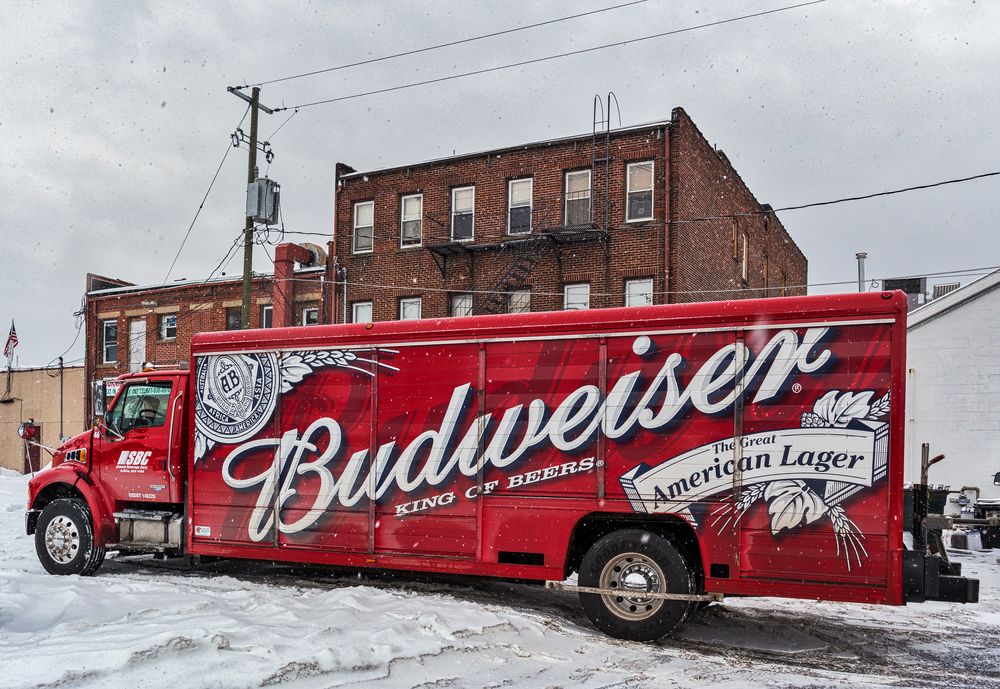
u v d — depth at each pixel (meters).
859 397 6.62
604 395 7.43
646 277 21.52
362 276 25.83
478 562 7.76
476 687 5.62
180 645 5.44
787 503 6.74
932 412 20.27
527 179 23.50
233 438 9.02
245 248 19.48
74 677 4.98
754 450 6.88
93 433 9.92
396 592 8.66
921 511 6.82
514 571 7.61
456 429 7.98
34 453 34.78
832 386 6.71
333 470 8.48
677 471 7.11
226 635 5.80
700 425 7.07
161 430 9.52
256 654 5.54
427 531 8.01
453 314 24.23
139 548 9.40
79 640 5.81
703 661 6.58
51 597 7.63
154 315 32.03
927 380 20.39
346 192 26.34
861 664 6.62
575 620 7.96
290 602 7.68
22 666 5.12
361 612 7.23
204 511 9.09
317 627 6.43
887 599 6.42
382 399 8.34
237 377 9.06
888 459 6.50
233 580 9.45
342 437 8.48
